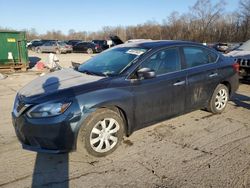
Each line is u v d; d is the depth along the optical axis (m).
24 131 3.58
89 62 4.96
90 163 3.69
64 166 3.61
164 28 54.47
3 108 6.29
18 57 13.38
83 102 3.59
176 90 4.63
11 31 13.00
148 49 4.48
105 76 4.14
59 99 3.52
